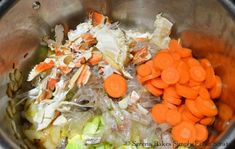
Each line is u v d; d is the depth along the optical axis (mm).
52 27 401
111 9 416
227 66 357
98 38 401
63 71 385
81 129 366
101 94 376
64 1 388
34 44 393
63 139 365
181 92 366
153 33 422
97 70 388
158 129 367
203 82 375
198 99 364
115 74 386
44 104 374
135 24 432
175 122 364
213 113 358
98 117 367
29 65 396
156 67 381
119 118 365
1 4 336
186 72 374
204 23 375
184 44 413
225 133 287
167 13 407
